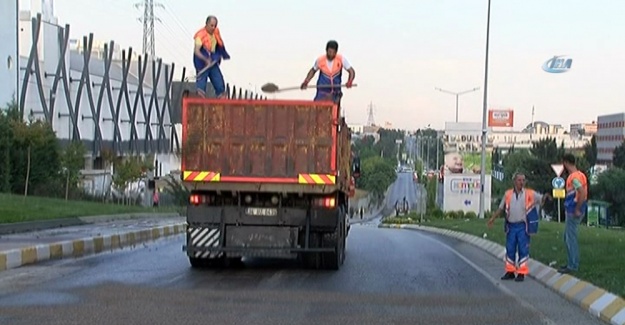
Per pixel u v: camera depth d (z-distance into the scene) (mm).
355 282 17203
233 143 18156
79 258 21906
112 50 77438
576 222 16969
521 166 88875
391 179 134875
